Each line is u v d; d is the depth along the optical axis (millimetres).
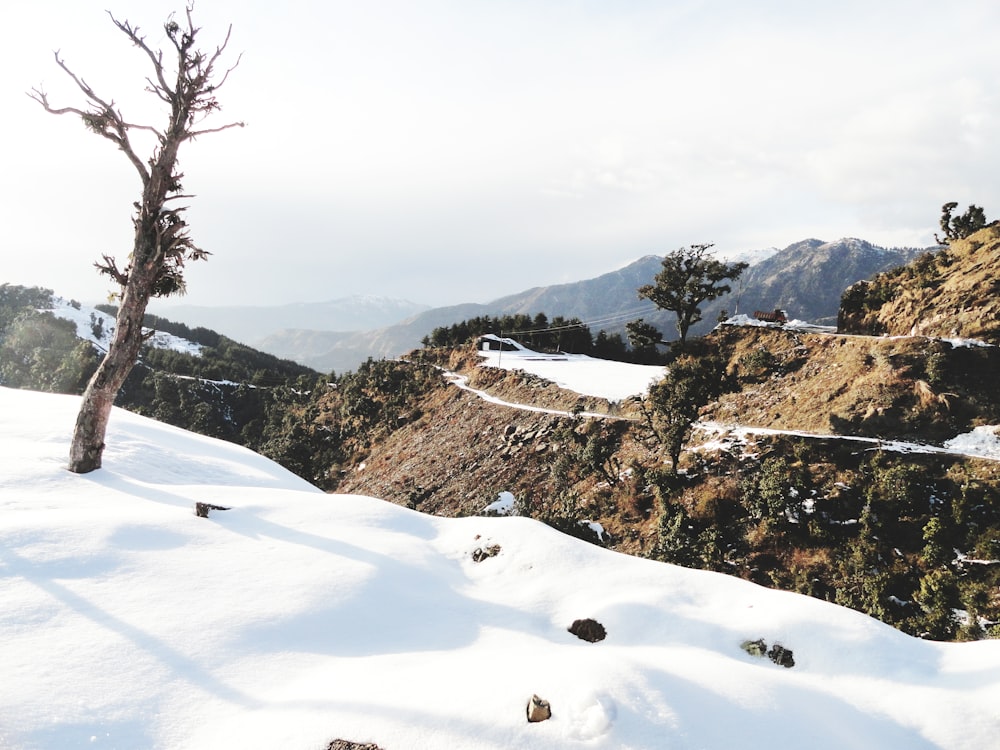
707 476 33906
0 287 166500
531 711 5891
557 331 93125
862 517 26609
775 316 52938
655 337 69125
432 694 6461
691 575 10719
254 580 9633
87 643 7289
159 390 118938
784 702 6680
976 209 47906
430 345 103438
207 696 6691
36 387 101562
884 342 38156
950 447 29391
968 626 20812
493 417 59562
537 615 9602
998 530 24047
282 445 80312
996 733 6547
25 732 5629
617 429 46469
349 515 13523
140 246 16234
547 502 42750
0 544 9375
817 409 36344
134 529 10773
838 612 9156
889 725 6840
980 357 32969
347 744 5648
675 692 6414
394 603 9555
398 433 71688
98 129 15539
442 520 14164
